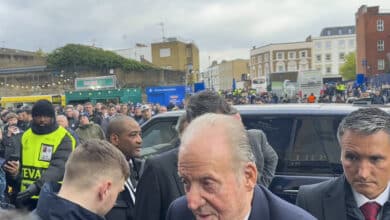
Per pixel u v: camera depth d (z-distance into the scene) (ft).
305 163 13.05
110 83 125.08
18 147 17.71
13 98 94.99
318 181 12.61
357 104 14.85
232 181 4.38
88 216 6.31
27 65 154.10
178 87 97.96
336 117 13.07
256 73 363.76
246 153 4.49
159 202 8.45
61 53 141.49
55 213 6.02
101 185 6.82
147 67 146.41
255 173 4.65
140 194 8.66
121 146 11.31
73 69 140.46
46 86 137.90
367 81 149.28
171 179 8.43
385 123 5.77
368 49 202.49
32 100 94.79
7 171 13.92
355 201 6.24
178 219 5.88
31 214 4.21
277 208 5.03
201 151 4.33
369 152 5.72
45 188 6.44
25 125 33.53
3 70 142.51
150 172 8.55
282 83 136.15
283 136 13.52
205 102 8.52
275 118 13.76
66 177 6.87
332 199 6.49
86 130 25.62
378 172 5.78
